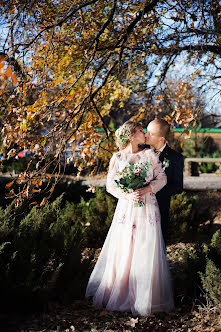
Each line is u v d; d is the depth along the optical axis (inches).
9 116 129.4
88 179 556.7
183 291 139.7
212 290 118.6
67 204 234.8
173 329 114.1
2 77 94.4
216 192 395.2
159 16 179.0
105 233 220.1
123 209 131.3
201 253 139.8
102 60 197.6
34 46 153.6
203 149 685.9
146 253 124.6
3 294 119.0
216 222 268.1
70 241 148.7
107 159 162.7
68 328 114.5
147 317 121.1
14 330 111.1
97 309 128.3
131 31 168.9
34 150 128.4
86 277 143.7
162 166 129.6
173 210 235.3
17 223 151.4
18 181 134.2
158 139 140.9
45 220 151.4
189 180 539.2
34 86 144.6
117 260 130.7
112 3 180.4
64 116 137.9
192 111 145.6
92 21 180.9
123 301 127.9
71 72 189.0
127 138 128.9
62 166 361.4
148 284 122.6
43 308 125.3
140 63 198.5
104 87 163.5
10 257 121.5
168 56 207.0
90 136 147.9
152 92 212.7
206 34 188.4
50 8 165.5
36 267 125.7
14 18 129.6
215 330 110.9
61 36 169.2
